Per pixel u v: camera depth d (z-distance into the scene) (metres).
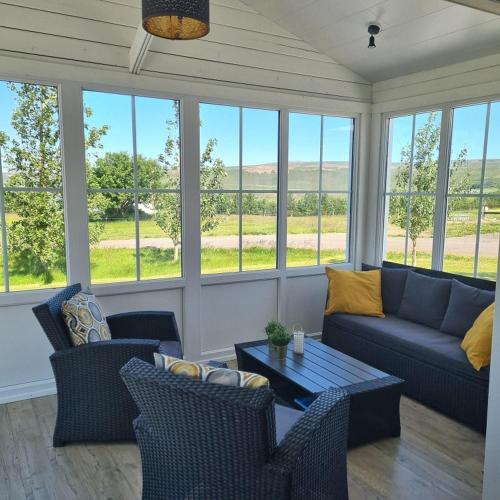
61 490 2.15
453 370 2.81
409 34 3.39
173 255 3.61
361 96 4.36
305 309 4.34
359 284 3.87
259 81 3.77
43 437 2.60
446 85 3.71
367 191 4.53
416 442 2.58
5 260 3.01
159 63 3.33
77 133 3.10
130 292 3.42
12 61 2.86
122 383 2.43
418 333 3.28
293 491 1.50
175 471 1.67
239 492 1.54
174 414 1.53
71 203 3.13
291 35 3.88
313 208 4.29
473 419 2.70
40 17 2.91
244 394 1.40
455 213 3.72
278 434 1.82
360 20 3.37
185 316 3.67
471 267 3.60
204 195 3.68
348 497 2.07
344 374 2.62
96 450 2.48
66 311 2.42
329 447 1.77
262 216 4.01
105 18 3.11
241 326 3.99
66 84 3.03
